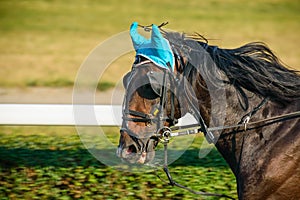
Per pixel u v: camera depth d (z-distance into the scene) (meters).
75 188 9.80
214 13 31.19
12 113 10.59
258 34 26.77
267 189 6.61
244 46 7.09
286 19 30.50
